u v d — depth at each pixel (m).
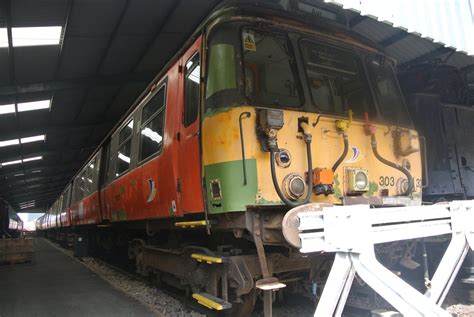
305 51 4.59
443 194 5.76
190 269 4.91
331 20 5.16
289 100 4.23
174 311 5.22
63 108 12.69
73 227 17.48
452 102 6.56
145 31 8.85
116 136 8.96
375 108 4.90
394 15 4.22
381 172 4.53
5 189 29.41
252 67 4.12
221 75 4.03
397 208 2.79
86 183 13.57
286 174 3.85
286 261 4.20
